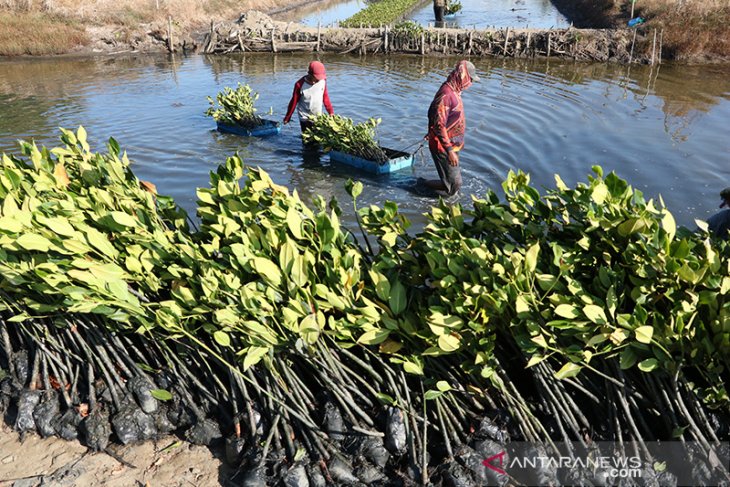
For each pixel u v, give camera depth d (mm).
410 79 16703
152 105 14023
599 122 11570
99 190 4344
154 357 4070
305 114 10656
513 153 9852
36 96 15391
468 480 3193
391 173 9305
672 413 3174
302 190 8656
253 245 3984
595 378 3500
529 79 16422
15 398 4168
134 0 29344
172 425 3875
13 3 26359
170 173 9242
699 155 9594
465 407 3553
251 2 36625
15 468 3689
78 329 4215
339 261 3828
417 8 38125
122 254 4047
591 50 19766
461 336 3416
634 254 3332
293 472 3324
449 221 4207
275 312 3660
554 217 3852
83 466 3662
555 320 3303
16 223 3840
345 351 3611
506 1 39375
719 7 20875
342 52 22578
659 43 19297
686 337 3195
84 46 24625
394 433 3400
